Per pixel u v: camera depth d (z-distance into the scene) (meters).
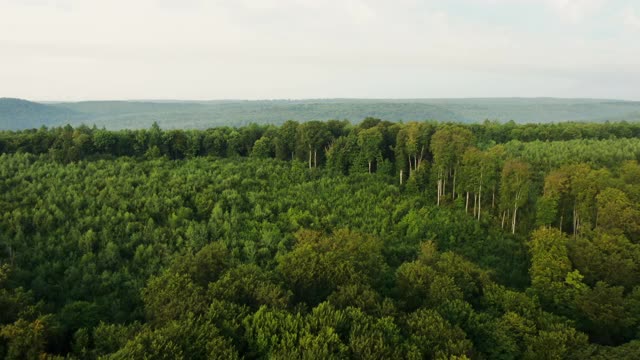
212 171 102.88
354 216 82.88
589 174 73.25
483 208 88.81
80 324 45.91
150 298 46.28
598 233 62.53
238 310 41.06
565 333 41.09
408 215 81.38
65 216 73.75
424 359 36.41
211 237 71.56
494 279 61.12
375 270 53.31
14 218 69.88
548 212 72.19
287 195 90.00
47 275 59.44
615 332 48.00
